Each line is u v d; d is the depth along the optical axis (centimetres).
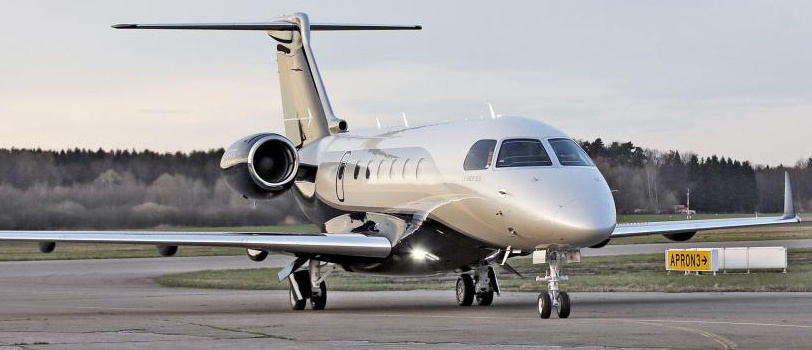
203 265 12144
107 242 4866
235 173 5641
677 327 3794
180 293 7462
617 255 12231
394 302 6072
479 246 4959
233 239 5009
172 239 4934
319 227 6412
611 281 7381
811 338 3384
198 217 14725
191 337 3581
